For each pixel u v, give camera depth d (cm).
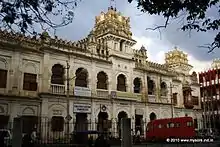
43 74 3888
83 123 4244
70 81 4141
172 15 1080
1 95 3447
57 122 3894
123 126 1689
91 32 4641
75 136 3275
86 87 4353
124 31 5016
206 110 7338
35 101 3734
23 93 3684
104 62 4638
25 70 3775
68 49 4238
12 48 3666
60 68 4134
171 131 4484
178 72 6291
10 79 3609
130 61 5031
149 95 5312
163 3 1072
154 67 5609
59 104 3941
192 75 6800
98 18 5094
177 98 6081
